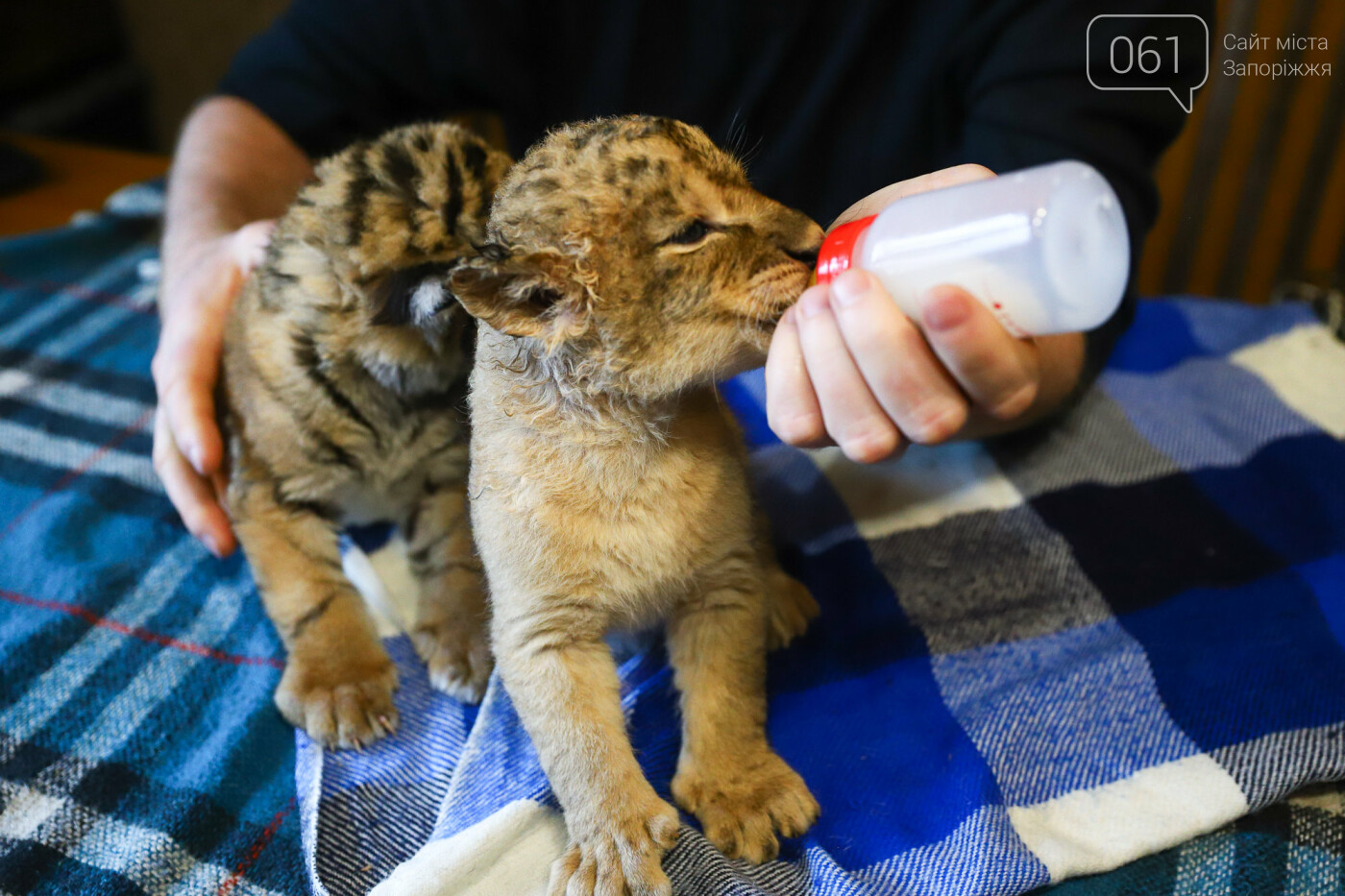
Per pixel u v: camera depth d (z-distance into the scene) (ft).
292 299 1.96
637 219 1.42
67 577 2.02
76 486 2.26
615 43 2.43
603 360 1.45
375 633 1.94
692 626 1.68
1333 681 1.61
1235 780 1.49
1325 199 3.49
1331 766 1.49
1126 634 1.77
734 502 1.63
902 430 1.23
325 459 2.03
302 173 2.78
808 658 1.81
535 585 1.56
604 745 1.50
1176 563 1.90
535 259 1.39
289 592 1.93
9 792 1.63
